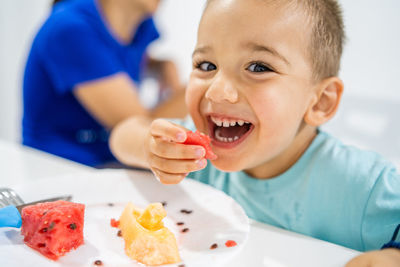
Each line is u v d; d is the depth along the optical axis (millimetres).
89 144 1423
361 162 701
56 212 465
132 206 544
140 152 824
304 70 625
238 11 580
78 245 481
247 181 785
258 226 587
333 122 1616
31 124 1365
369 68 1545
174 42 2037
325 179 703
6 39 2424
